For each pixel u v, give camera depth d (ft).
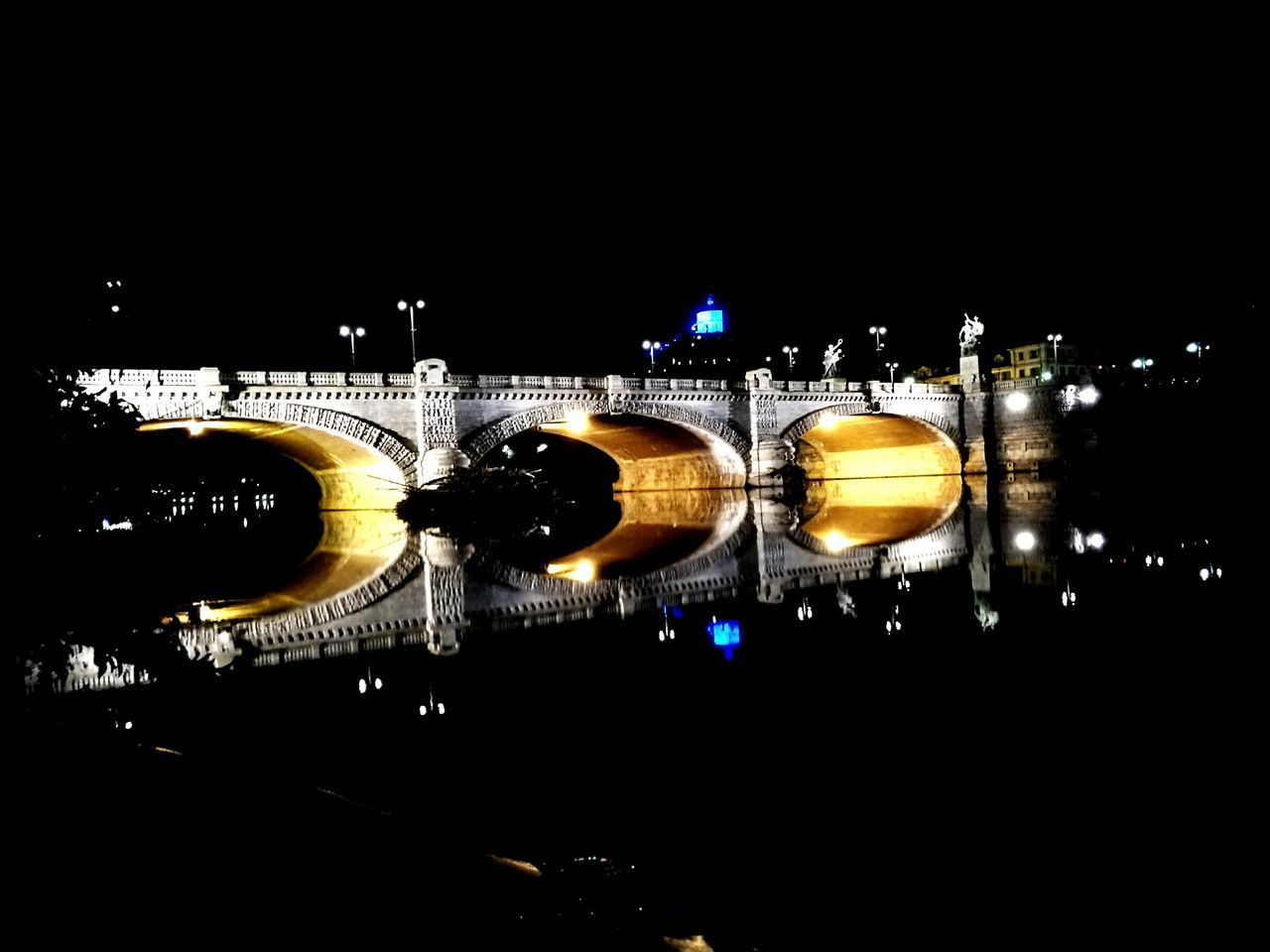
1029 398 355.36
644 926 28.91
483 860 31.53
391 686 72.38
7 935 22.93
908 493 300.81
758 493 307.37
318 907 25.35
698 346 552.82
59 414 48.83
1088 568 114.42
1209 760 47.32
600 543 193.47
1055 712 56.34
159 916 24.31
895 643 79.25
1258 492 207.41
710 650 80.84
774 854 37.45
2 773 36.06
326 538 222.28
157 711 57.21
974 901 32.99
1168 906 32.96
